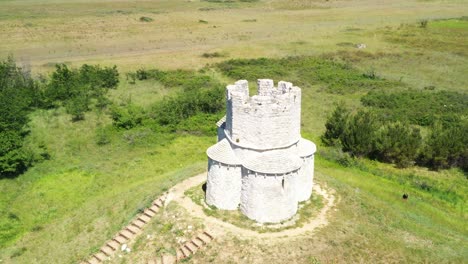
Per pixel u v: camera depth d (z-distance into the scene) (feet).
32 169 153.38
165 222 109.91
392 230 109.40
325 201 118.83
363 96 230.27
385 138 157.28
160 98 227.20
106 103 211.61
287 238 99.04
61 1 569.64
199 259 96.32
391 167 157.28
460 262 97.55
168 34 382.83
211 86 244.83
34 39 344.49
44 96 208.64
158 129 186.29
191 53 321.52
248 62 293.64
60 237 117.60
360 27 418.51
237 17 478.18
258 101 100.37
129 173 150.61
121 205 125.59
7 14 444.14
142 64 289.53
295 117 108.58
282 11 523.70
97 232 116.26
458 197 136.98
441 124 176.04
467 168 156.15
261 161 100.99
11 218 128.16
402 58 311.88
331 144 169.37
